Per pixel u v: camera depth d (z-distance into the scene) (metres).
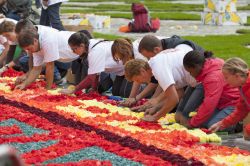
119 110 17.88
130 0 81.94
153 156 12.04
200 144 14.04
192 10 64.38
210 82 15.66
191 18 54.41
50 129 14.59
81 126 14.88
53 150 12.33
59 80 24.34
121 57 18.92
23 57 25.16
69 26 31.77
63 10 62.03
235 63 13.95
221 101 16.19
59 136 13.72
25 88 21.14
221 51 31.12
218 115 15.91
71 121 15.41
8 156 5.05
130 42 19.19
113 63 20.34
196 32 43.34
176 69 16.33
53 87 22.50
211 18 50.03
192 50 16.30
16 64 25.38
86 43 20.06
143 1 79.88
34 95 19.86
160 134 14.52
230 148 13.64
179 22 51.81
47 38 20.53
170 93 15.75
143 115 17.20
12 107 17.11
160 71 15.81
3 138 13.44
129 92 20.58
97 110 17.61
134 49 19.08
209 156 12.66
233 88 16.19
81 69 22.23
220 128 15.15
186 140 14.15
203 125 15.96
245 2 76.50
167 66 15.95
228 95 16.12
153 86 18.53
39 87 21.66
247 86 14.04
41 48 20.61
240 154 13.14
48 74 21.12
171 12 61.56
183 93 17.38
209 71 15.83
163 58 16.09
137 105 18.52
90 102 18.97
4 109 16.72
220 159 12.47
